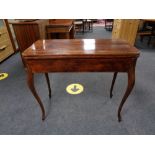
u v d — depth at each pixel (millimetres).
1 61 2539
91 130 1182
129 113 1351
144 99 1537
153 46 3303
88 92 1679
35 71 938
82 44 1047
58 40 1181
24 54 855
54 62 891
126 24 2797
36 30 1991
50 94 1578
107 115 1333
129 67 907
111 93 1544
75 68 923
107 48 938
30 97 1603
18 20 2070
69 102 1516
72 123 1250
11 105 1483
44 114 1267
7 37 2684
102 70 929
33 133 1165
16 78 2018
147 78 1955
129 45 1003
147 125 1220
